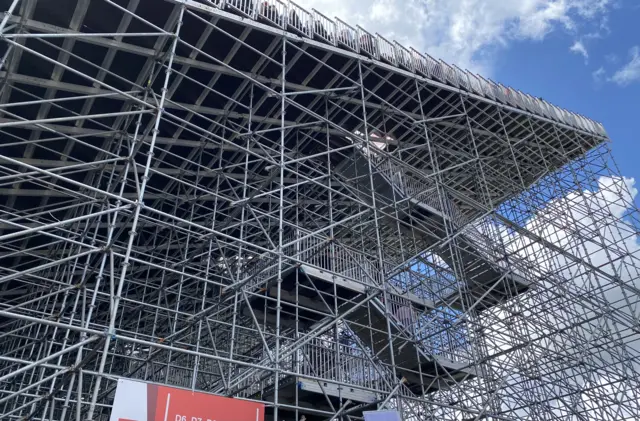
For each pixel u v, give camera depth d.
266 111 16.56
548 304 20.72
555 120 23.41
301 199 19.48
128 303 19.66
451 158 22.22
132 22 12.82
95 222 16.70
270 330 17.12
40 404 12.40
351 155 18.83
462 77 19.92
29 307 18.44
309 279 14.75
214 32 13.75
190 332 16.23
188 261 16.33
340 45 15.72
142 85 13.96
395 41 17.72
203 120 15.80
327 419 15.22
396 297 17.84
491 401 16.70
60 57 12.47
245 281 12.84
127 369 18.53
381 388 14.29
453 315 17.08
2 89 12.01
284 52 14.00
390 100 18.55
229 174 17.52
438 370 17.31
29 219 14.19
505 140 22.59
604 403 19.11
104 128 14.61
